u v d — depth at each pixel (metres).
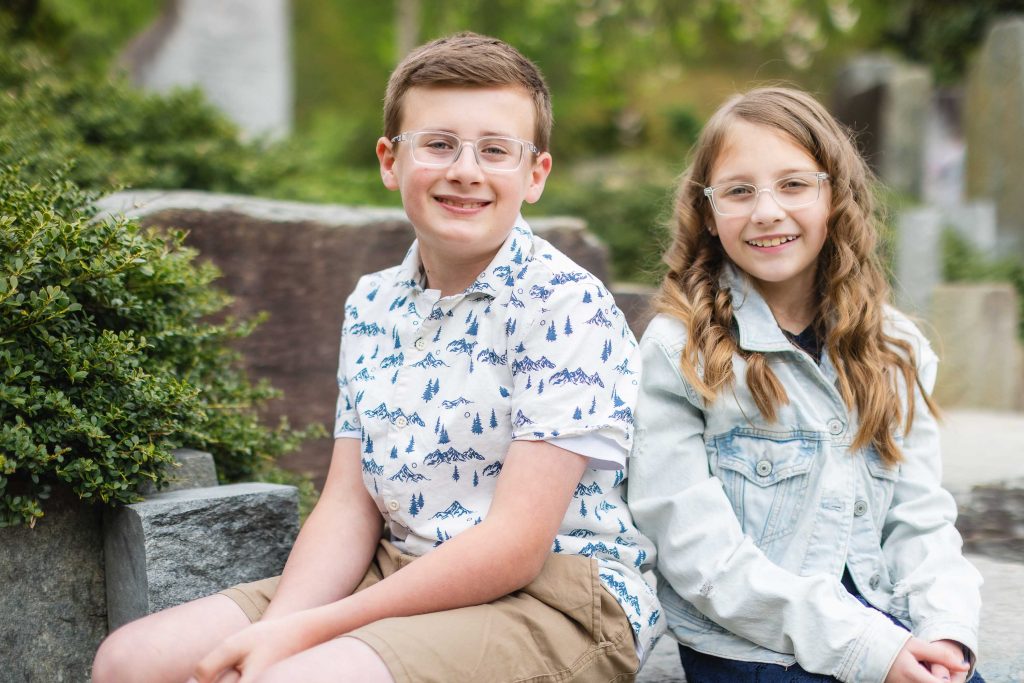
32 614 1.85
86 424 1.77
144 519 1.79
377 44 13.87
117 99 4.38
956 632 1.60
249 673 1.39
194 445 2.17
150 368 2.04
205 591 1.87
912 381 1.88
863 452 1.83
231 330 2.81
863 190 1.97
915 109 10.77
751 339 1.85
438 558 1.52
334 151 11.51
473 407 1.65
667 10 12.32
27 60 4.19
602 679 1.62
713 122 1.98
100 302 1.98
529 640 1.55
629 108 14.61
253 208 3.08
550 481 1.58
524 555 1.55
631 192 7.68
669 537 1.76
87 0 7.01
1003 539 2.71
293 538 1.98
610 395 1.66
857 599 1.74
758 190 1.87
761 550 1.79
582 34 11.87
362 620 1.49
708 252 1.99
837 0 13.12
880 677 1.58
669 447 1.80
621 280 7.30
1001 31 9.12
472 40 1.74
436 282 1.78
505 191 1.68
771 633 1.68
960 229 8.93
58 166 2.86
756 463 1.82
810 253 1.90
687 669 1.82
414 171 1.68
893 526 1.85
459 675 1.45
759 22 12.49
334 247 3.21
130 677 1.51
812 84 15.47
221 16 7.07
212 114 4.81
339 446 1.84
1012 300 5.71
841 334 1.86
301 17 15.86
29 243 1.79
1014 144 8.95
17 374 1.76
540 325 1.64
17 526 1.82
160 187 4.09
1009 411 5.71
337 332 3.23
